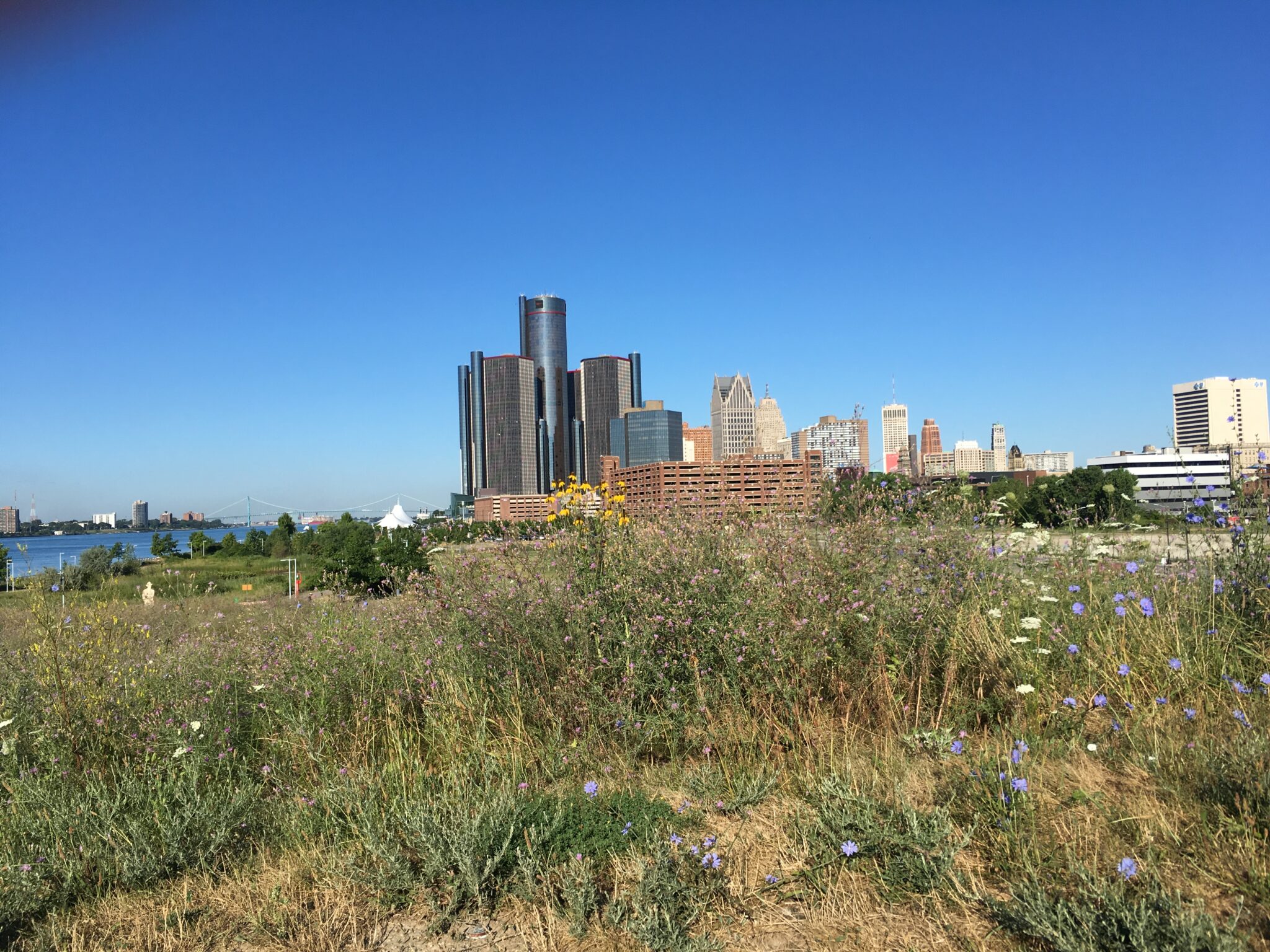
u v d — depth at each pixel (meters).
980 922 2.46
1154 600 4.70
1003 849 2.77
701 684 4.30
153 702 4.78
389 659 5.50
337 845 3.33
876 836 2.82
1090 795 3.04
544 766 4.07
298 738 4.50
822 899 2.69
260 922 2.85
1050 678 4.21
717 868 2.82
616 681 4.41
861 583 4.77
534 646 4.82
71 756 4.21
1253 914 2.28
